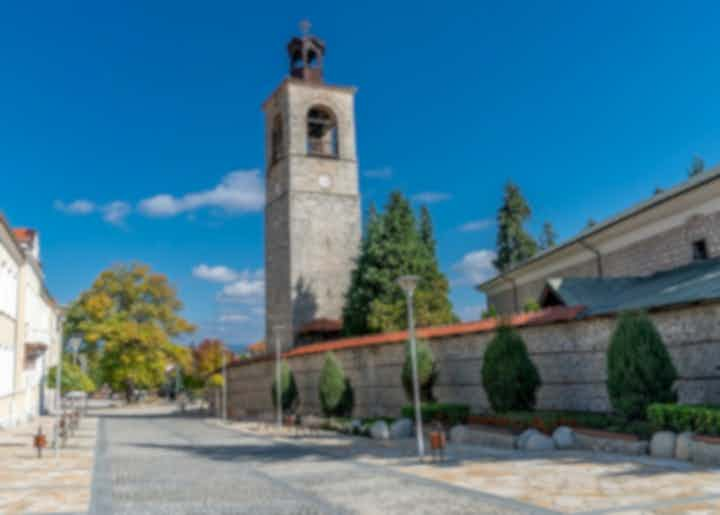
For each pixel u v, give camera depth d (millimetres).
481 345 24250
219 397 56562
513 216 66188
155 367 66938
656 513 8688
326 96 54625
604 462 13414
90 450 22594
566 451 15617
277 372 36625
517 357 20391
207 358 79938
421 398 25781
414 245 40938
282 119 54312
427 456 16766
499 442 17547
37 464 18172
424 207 62406
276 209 54156
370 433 23609
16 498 12289
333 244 52062
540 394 21781
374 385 30406
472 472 13398
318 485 12922
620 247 27641
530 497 10336
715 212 21969
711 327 16141
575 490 10641
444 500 10594
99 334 66375
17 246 31766
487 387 20859
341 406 30438
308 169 52625
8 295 31906
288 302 50281
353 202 53562
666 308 17219
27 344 37219
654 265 25297
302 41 55344
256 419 42906
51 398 55812
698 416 12711
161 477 15094
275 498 11570
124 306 74500
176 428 35906
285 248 51625
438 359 26609
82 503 11672
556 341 21281
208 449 22375
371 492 11781
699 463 12320
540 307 25969
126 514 10562
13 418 33625
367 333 40094
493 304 43219
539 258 33656
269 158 56906
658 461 12922
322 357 35375
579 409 20141
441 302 38969
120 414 56688
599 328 19594
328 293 51031
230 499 11664
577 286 24500
